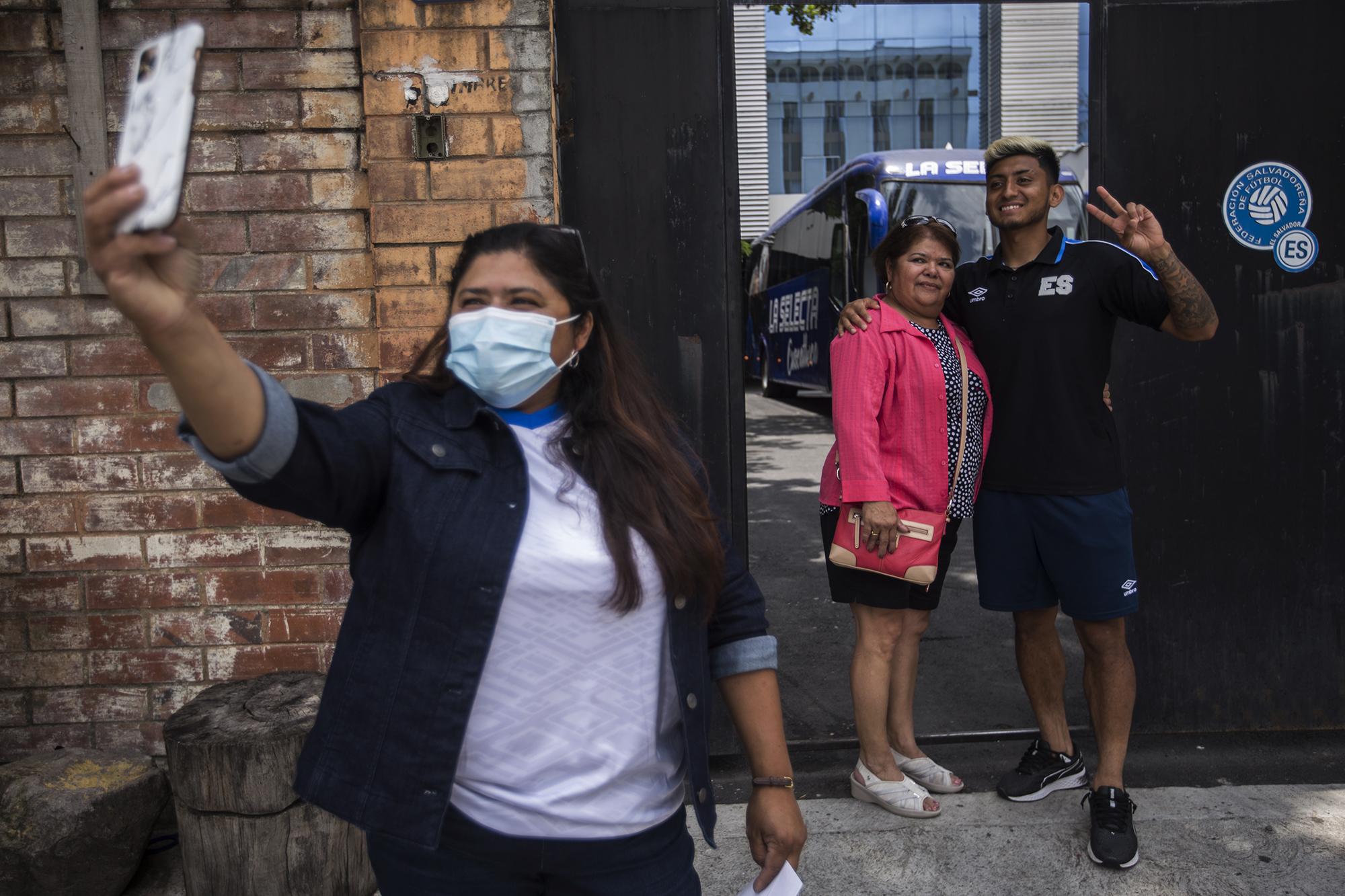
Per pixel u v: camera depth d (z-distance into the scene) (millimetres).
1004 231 2965
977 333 3000
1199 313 2730
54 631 3057
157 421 3020
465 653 1326
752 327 16531
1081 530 2854
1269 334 3367
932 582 2951
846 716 3904
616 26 3090
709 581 1455
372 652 1350
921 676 4301
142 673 3078
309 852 2516
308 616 3082
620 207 3133
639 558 1396
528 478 1381
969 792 3203
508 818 1370
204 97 2965
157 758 3100
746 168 23562
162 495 3041
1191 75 3279
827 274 12023
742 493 3248
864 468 2814
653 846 1451
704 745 1469
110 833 2590
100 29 2910
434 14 2885
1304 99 3303
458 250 2932
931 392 2863
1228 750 3410
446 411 1414
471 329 1394
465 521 1342
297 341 3027
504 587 1329
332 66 2973
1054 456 2889
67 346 2994
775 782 1528
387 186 2914
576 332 1489
